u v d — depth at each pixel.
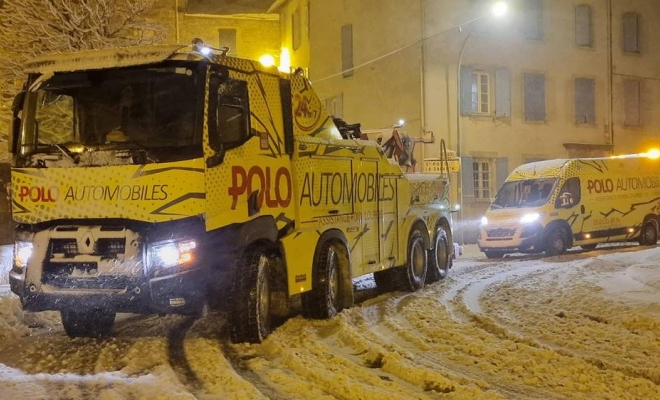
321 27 36.59
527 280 14.52
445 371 7.35
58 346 8.85
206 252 7.85
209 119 7.96
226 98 8.30
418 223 13.89
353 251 11.05
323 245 10.20
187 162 7.76
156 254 7.70
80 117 8.16
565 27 34.09
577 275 14.27
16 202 8.17
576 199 21.97
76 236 7.88
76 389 6.70
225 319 10.51
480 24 31.22
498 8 28.16
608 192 22.92
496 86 31.86
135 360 7.90
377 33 32.28
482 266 18.62
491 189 31.81
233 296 8.55
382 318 10.47
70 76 8.24
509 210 21.69
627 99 36.06
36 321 10.39
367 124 33.03
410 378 7.16
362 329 9.48
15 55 22.56
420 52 30.09
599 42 35.12
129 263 7.71
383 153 12.37
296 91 9.75
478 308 11.36
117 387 6.76
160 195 7.72
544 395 6.61
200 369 7.54
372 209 11.78
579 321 9.97
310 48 37.62
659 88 37.00
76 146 8.01
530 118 32.81
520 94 32.56
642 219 24.00
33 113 8.29
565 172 21.89
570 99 34.12
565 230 21.64
